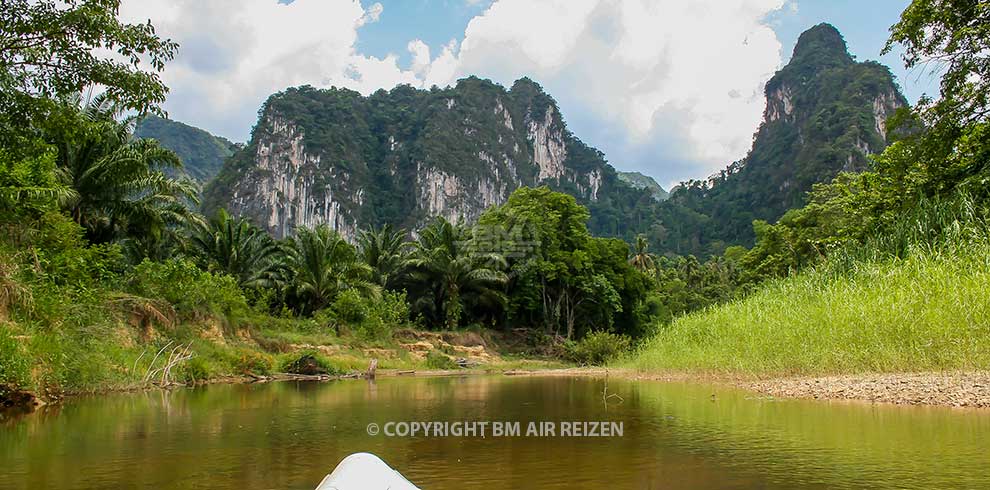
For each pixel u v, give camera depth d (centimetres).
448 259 4300
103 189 2202
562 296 4878
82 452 543
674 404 912
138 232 2445
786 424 659
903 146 1962
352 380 1981
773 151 14550
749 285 4369
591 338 3647
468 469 467
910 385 880
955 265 1140
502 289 4688
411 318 4509
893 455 471
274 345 2572
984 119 1761
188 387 1527
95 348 1391
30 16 773
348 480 193
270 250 3872
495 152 15688
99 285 1752
